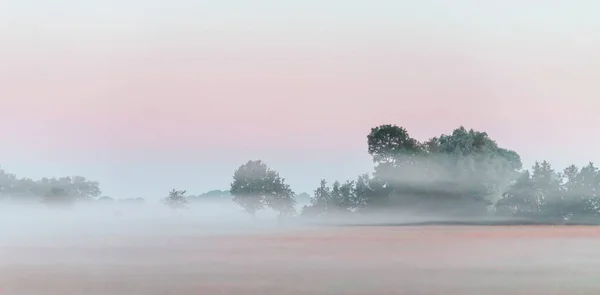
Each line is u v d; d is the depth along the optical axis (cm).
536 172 16275
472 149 17400
